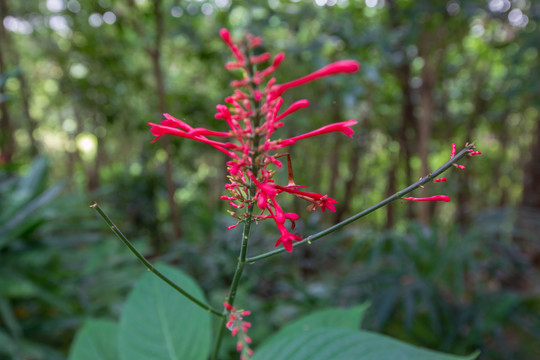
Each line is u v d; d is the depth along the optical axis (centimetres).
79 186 1007
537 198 504
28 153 556
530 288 446
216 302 299
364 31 380
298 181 723
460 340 297
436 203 589
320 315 112
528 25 459
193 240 473
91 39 466
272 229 425
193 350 102
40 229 276
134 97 600
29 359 222
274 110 66
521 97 668
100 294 279
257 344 271
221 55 424
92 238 277
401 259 304
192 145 537
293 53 348
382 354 77
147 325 106
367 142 734
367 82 501
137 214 623
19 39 623
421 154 498
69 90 583
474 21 494
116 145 1016
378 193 1022
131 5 397
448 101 704
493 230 322
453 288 302
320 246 418
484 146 912
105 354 116
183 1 430
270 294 399
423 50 475
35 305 277
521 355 303
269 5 360
